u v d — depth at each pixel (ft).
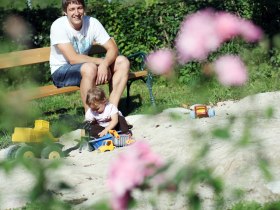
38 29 41.34
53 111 32.99
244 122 6.66
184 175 5.62
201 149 6.23
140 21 40.96
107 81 26.35
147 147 5.33
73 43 27.30
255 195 15.25
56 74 27.32
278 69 32.12
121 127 23.47
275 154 16.30
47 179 5.74
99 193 16.46
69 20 27.17
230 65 5.66
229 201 14.46
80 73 26.04
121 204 5.27
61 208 6.91
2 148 24.27
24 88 5.65
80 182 17.66
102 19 41.57
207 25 5.61
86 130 23.61
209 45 5.61
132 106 32.40
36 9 41.32
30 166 5.69
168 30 40.34
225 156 16.67
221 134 5.81
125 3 42.86
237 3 40.32
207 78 5.86
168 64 5.87
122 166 5.23
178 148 19.67
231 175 15.85
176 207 14.55
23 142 20.04
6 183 16.63
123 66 26.53
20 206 15.16
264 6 39.65
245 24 5.70
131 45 41.01
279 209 14.16
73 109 33.22
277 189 15.23
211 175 5.88
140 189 5.31
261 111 6.88
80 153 22.44
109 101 26.05
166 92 34.60
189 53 5.63
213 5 40.24
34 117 5.57
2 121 5.41
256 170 15.83
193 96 6.23
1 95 5.47
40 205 6.88
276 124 20.38
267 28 39.32
